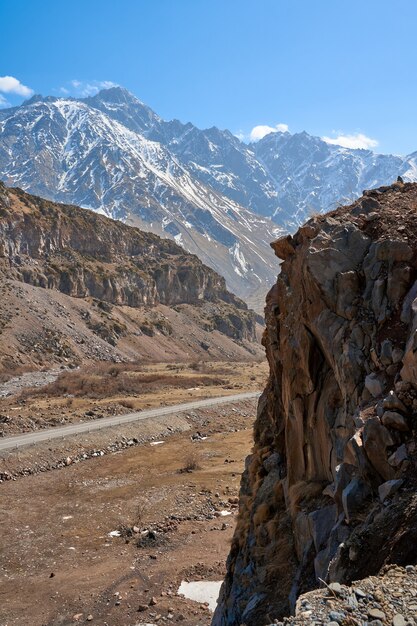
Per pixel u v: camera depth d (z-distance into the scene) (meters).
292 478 16.30
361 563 9.55
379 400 12.07
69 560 29.03
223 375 115.00
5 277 144.50
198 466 46.22
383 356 12.66
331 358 14.28
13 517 35.34
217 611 17.94
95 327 149.00
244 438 58.09
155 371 119.62
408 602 7.75
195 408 69.50
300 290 16.75
